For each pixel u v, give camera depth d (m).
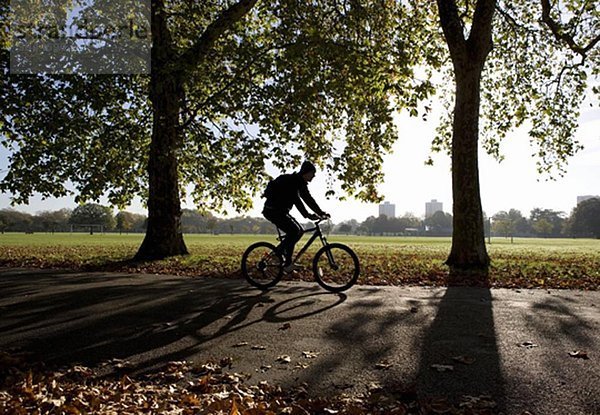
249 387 3.64
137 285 8.80
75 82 15.17
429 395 3.40
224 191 18.41
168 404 3.31
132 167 16.67
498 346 4.59
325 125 15.02
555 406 3.16
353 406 3.12
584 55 14.43
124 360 4.35
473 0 15.48
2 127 15.97
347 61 11.80
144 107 17.11
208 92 15.73
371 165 14.29
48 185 15.80
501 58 17.12
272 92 12.34
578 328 5.31
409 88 12.05
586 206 128.75
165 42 13.95
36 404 3.33
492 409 3.11
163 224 14.79
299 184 7.99
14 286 8.64
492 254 23.47
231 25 13.63
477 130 11.90
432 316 5.96
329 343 4.79
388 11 14.56
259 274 8.36
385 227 180.00
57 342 4.91
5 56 15.13
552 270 11.70
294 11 12.62
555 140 16.78
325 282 8.49
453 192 12.02
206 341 4.92
